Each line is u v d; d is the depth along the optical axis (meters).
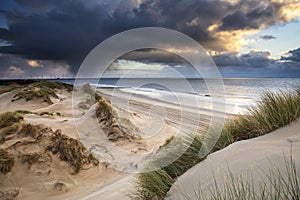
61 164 5.97
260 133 3.45
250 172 2.15
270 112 3.49
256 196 1.78
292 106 3.35
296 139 2.51
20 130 6.55
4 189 5.10
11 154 5.71
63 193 5.20
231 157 2.66
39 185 5.36
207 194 2.20
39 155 5.93
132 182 4.27
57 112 10.77
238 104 16.55
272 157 2.25
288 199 1.62
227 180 2.21
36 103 14.87
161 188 2.98
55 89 18.81
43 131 6.55
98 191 4.70
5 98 15.91
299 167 1.95
